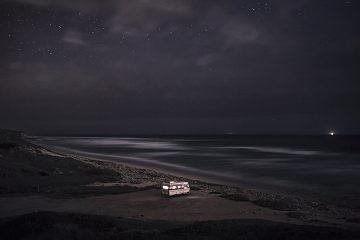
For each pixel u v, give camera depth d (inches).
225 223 844.0
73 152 4377.5
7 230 698.8
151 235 697.0
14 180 1596.9
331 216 1166.3
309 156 4072.3
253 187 1883.6
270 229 768.3
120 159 3528.5
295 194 1663.4
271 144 7524.6
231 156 4013.3
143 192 1504.7
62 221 759.7
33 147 3107.8
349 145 6973.4
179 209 1186.0
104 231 738.2
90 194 1433.3
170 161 3383.4
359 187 1897.1
